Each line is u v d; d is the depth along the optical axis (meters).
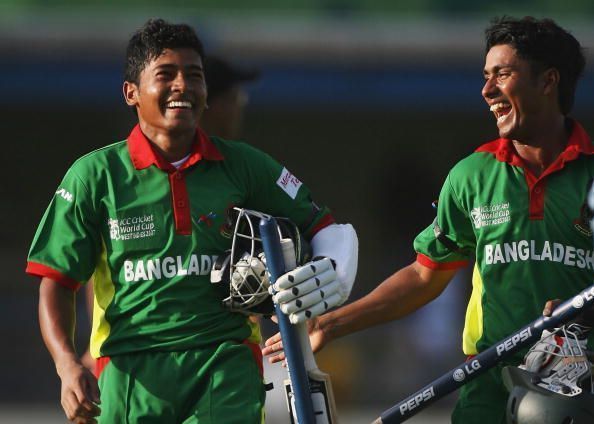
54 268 18.83
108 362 18.88
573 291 19.11
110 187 18.81
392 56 58.12
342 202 71.62
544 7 107.44
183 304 18.67
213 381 18.58
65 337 18.56
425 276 20.72
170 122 18.80
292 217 19.72
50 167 70.50
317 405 18.84
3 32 56.06
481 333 19.64
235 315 19.03
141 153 18.95
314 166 71.69
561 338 18.45
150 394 18.61
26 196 70.50
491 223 19.41
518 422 18.14
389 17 106.25
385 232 63.88
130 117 60.91
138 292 18.70
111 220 18.78
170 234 18.72
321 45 57.66
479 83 58.75
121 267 18.80
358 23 59.25
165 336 18.66
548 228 19.11
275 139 71.56
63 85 56.97
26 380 45.34
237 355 18.80
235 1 112.31
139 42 19.11
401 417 19.08
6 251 69.56
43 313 18.75
